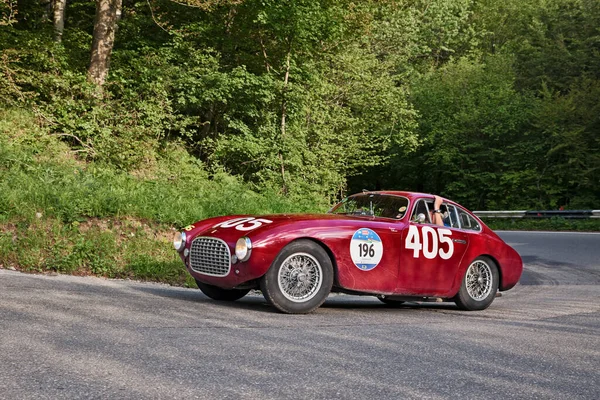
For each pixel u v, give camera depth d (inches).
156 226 423.8
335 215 279.9
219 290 282.4
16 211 376.2
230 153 725.3
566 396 134.6
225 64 787.4
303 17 722.2
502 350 181.9
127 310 220.8
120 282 316.5
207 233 261.4
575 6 1572.3
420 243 282.5
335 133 884.0
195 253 263.4
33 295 237.5
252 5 715.4
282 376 139.6
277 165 754.2
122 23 781.9
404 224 281.1
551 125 1300.4
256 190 743.7
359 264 261.3
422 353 172.9
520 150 1370.6
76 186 451.2
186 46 724.0
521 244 693.9
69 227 378.0
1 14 707.4
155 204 454.3
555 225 1008.9
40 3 853.8
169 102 670.5
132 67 719.7
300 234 246.7
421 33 1601.9
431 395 130.5
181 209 471.8
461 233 299.0
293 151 753.0
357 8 840.9
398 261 274.4
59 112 615.5
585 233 837.2
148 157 632.4
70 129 615.2
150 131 641.6
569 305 313.0
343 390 130.6
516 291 389.1
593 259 562.9
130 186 518.6
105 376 132.0
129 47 767.1
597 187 1250.6
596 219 1012.5
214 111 772.0
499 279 314.3
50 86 639.8
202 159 759.1
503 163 1380.4
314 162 811.4
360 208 298.7
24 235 354.9
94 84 636.7
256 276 241.6
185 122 680.4
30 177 464.1
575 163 1277.1
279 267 242.7
